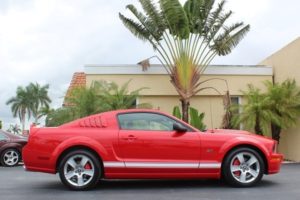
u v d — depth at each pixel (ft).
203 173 26.63
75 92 52.29
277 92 50.80
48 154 26.09
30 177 34.27
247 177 27.37
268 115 49.65
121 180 30.94
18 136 47.75
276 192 25.48
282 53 55.62
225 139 27.02
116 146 26.27
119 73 55.26
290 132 53.57
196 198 23.77
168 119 27.25
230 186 27.68
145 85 55.52
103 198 23.94
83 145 26.18
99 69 55.21
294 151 52.44
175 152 26.45
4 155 46.09
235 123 51.83
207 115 56.80
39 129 26.71
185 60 53.78
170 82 55.67
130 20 54.90
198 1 54.44
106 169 26.14
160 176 26.43
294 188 27.02
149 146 26.32
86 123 26.86
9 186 29.04
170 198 23.82
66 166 26.27
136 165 26.16
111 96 51.29
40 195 25.17
